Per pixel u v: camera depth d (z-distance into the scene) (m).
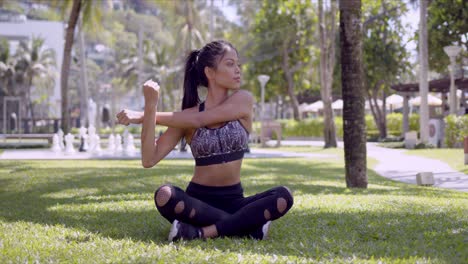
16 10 71.50
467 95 42.12
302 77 51.31
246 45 50.06
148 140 4.43
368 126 48.69
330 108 29.78
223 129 4.54
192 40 37.75
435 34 31.39
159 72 66.31
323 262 3.84
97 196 8.82
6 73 60.97
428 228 5.38
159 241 4.70
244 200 4.64
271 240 4.69
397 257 4.03
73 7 28.41
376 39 39.88
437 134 28.70
